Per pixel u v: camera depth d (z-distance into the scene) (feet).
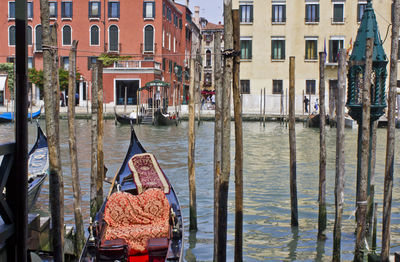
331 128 97.71
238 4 116.78
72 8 130.21
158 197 22.34
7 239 10.43
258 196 36.24
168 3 140.46
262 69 117.39
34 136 79.97
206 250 24.95
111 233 20.63
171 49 146.51
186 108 131.03
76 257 22.72
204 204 33.78
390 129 19.21
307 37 115.65
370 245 24.68
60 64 128.36
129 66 127.34
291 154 28.14
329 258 23.95
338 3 114.11
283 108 112.16
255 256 24.22
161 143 72.08
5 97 125.29
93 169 28.02
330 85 115.44
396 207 32.76
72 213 30.55
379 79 24.52
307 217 30.63
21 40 10.62
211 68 201.05
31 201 29.76
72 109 23.13
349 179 42.93
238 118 19.04
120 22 130.62
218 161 21.15
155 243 20.06
